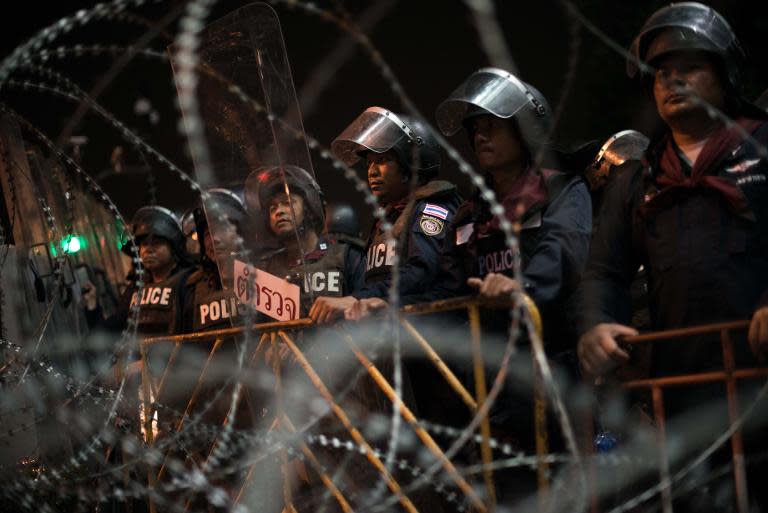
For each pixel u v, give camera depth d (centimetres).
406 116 389
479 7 187
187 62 220
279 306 356
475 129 331
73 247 586
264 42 389
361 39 228
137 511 371
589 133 780
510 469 295
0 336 482
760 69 634
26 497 321
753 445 251
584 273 283
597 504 264
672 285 262
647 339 255
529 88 322
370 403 341
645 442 282
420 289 343
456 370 326
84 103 325
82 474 376
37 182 582
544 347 298
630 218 281
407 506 283
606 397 310
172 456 370
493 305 269
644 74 288
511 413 297
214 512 349
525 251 305
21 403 418
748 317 250
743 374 239
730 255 254
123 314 513
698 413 259
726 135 261
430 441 276
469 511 298
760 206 254
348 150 396
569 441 246
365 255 396
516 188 314
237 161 390
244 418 393
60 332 564
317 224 392
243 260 379
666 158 273
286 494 324
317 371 349
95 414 386
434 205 359
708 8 273
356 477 337
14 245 539
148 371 383
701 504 260
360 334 314
